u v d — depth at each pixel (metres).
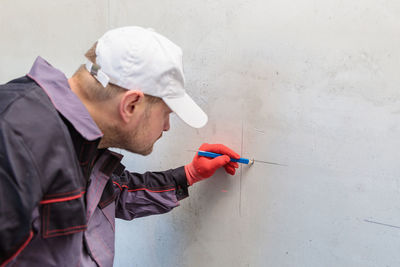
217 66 0.89
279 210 0.86
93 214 0.79
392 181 0.70
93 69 0.65
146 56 0.63
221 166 0.92
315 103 0.76
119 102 0.65
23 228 0.51
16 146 0.51
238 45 0.84
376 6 0.65
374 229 0.73
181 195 0.96
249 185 0.90
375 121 0.70
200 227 1.02
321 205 0.79
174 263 1.11
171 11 0.93
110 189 0.83
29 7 1.23
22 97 0.56
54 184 0.56
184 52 0.94
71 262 0.65
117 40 0.64
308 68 0.75
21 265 0.60
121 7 1.02
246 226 0.93
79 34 1.13
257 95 0.84
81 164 0.63
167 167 1.06
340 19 0.70
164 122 0.76
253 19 0.81
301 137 0.79
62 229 0.58
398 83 0.66
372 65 0.68
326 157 0.77
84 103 0.67
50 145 0.55
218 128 0.92
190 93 0.95
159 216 1.11
